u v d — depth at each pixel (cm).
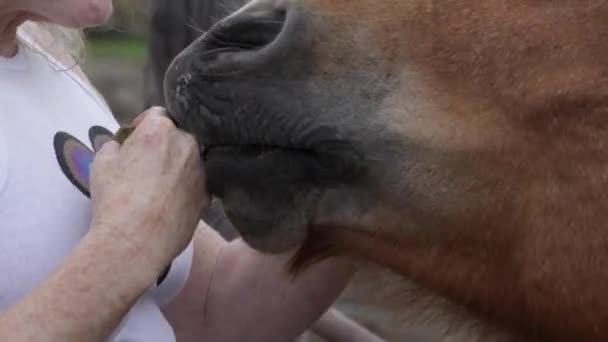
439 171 116
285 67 116
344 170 117
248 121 117
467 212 117
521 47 113
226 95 117
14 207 119
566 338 121
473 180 116
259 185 118
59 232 121
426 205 117
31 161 121
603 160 113
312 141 116
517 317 122
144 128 121
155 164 119
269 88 116
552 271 117
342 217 119
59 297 113
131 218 117
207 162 120
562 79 112
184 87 119
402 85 116
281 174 118
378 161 116
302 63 116
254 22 118
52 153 123
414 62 115
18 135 122
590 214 114
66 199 122
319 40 116
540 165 114
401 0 116
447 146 115
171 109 121
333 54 116
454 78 115
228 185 119
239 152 118
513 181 115
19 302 113
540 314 120
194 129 119
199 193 121
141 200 118
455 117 115
